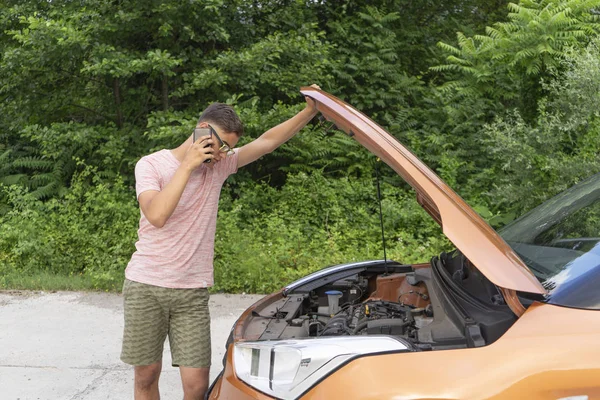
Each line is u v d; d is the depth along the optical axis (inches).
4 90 353.1
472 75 406.3
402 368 77.7
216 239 282.2
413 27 464.1
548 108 353.1
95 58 318.3
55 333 205.8
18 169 382.6
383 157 94.3
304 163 375.2
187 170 102.8
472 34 469.4
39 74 352.5
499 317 84.2
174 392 159.2
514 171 328.2
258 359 88.0
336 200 342.6
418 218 329.1
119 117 370.6
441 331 87.4
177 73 362.6
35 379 168.7
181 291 109.7
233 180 352.8
